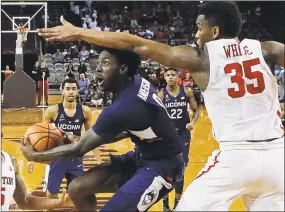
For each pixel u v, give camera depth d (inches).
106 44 102.7
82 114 174.9
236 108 100.0
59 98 350.0
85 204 118.6
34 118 333.1
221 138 100.9
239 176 97.6
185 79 201.6
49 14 429.4
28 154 111.6
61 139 115.5
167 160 114.5
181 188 171.3
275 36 422.6
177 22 459.5
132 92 108.7
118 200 108.8
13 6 398.6
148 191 110.7
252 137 98.8
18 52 348.2
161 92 190.4
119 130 109.3
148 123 109.3
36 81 347.6
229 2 106.3
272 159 98.0
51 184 159.0
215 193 98.2
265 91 100.4
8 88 341.1
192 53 102.0
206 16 106.0
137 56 110.9
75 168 160.4
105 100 236.1
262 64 101.0
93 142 107.6
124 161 120.9
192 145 308.7
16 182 113.1
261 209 102.4
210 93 101.6
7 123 328.2
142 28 457.4
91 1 452.1
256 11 425.1
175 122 188.4
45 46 369.4
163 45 102.5
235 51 101.3
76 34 103.0
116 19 455.8
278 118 103.7
